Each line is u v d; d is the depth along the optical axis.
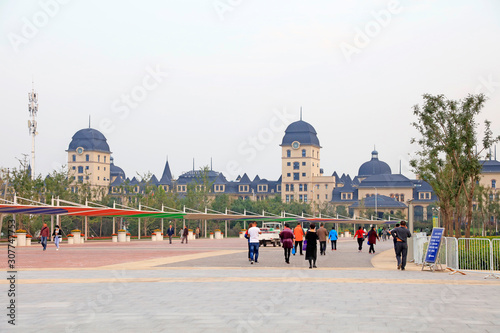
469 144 35.56
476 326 11.02
